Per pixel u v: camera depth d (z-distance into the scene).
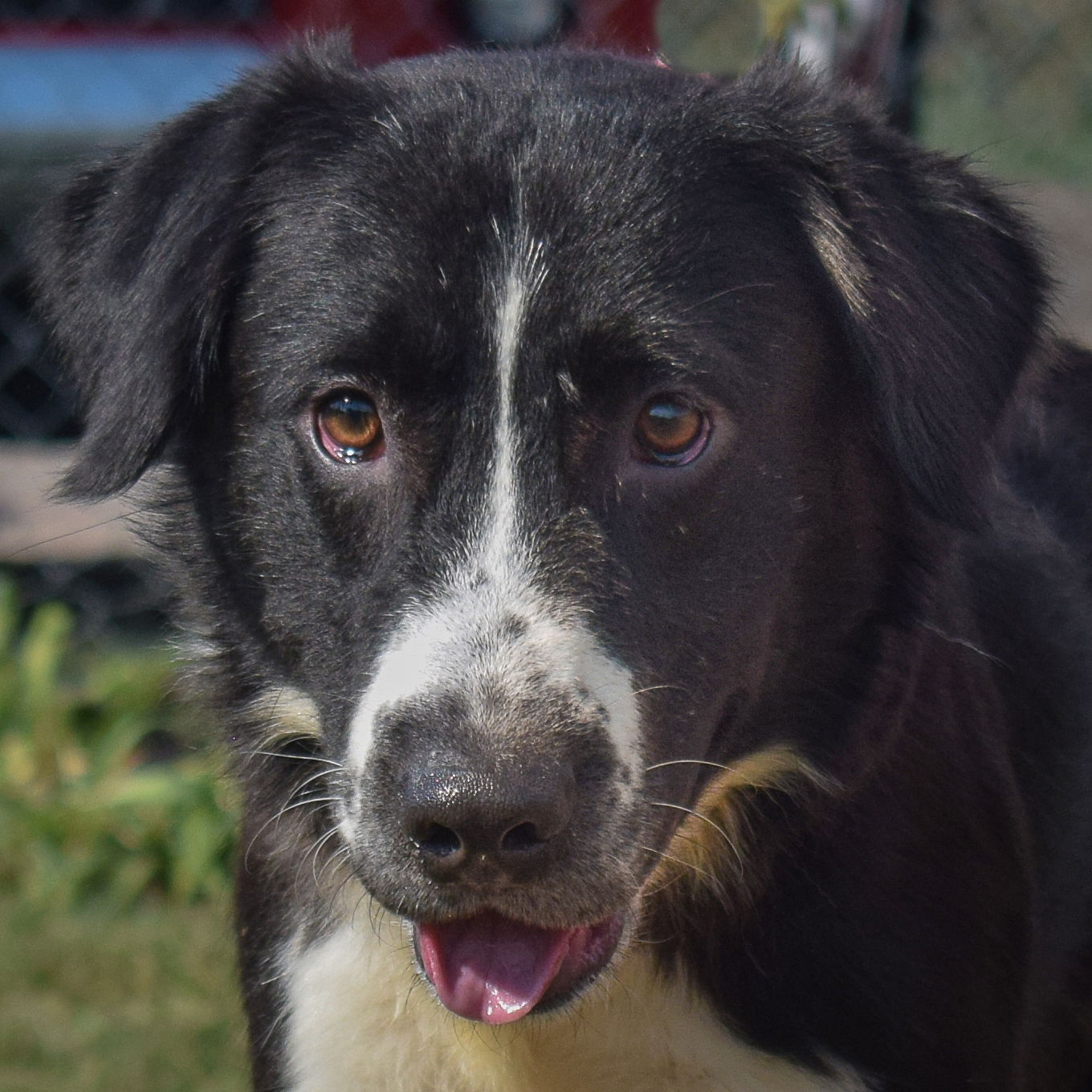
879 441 4.10
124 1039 6.50
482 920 3.71
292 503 3.91
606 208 3.78
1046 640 4.76
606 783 3.49
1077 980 4.77
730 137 4.04
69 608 8.70
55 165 7.36
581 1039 4.20
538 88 3.99
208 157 4.20
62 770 7.91
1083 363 5.53
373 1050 4.29
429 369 3.68
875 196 4.07
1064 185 10.65
